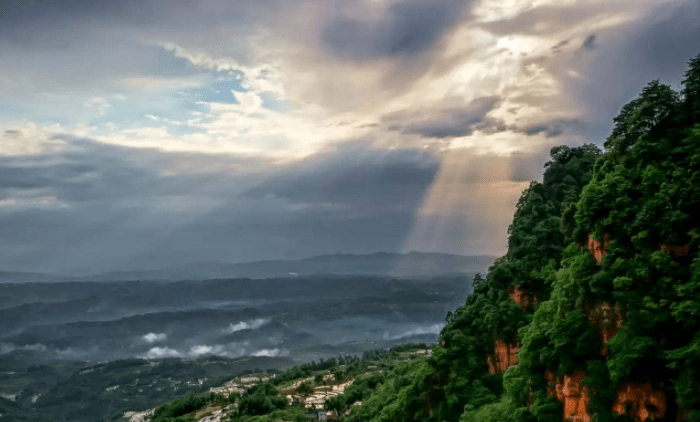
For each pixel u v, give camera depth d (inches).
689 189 2790.4
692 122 3127.5
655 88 3277.6
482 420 3978.8
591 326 2987.2
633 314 2738.7
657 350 2647.6
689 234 2723.9
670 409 2642.7
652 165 3058.6
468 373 4616.1
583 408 2955.2
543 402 3221.0
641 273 2783.0
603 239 3068.4
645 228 2864.2
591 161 4854.8
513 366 3715.6
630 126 3292.3
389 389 7815.0
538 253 4397.1
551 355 3161.9
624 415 2760.8
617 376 2721.5
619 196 3046.3
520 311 4370.1
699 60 3179.1
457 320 5002.5
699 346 2485.2
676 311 2610.7
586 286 3024.1
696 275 2586.1
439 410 4746.6
